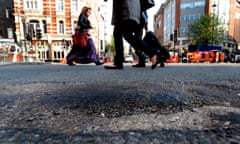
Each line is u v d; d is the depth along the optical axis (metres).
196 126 0.77
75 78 2.34
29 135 0.68
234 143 0.63
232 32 50.06
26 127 0.75
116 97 1.23
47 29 27.12
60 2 27.05
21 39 26.88
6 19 33.25
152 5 4.04
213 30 34.09
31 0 26.91
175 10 49.19
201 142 0.63
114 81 2.02
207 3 42.84
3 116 0.88
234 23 50.69
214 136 0.68
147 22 4.35
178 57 24.55
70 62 6.72
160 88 1.57
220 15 44.78
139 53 4.98
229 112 0.96
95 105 1.06
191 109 1.00
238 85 1.78
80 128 0.75
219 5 44.41
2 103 1.11
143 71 3.49
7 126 0.76
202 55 24.77
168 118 0.86
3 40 26.45
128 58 30.73
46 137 0.67
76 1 27.14
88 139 0.65
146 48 4.14
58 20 27.25
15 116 0.88
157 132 0.71
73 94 1.33
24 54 20.62
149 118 0.86
